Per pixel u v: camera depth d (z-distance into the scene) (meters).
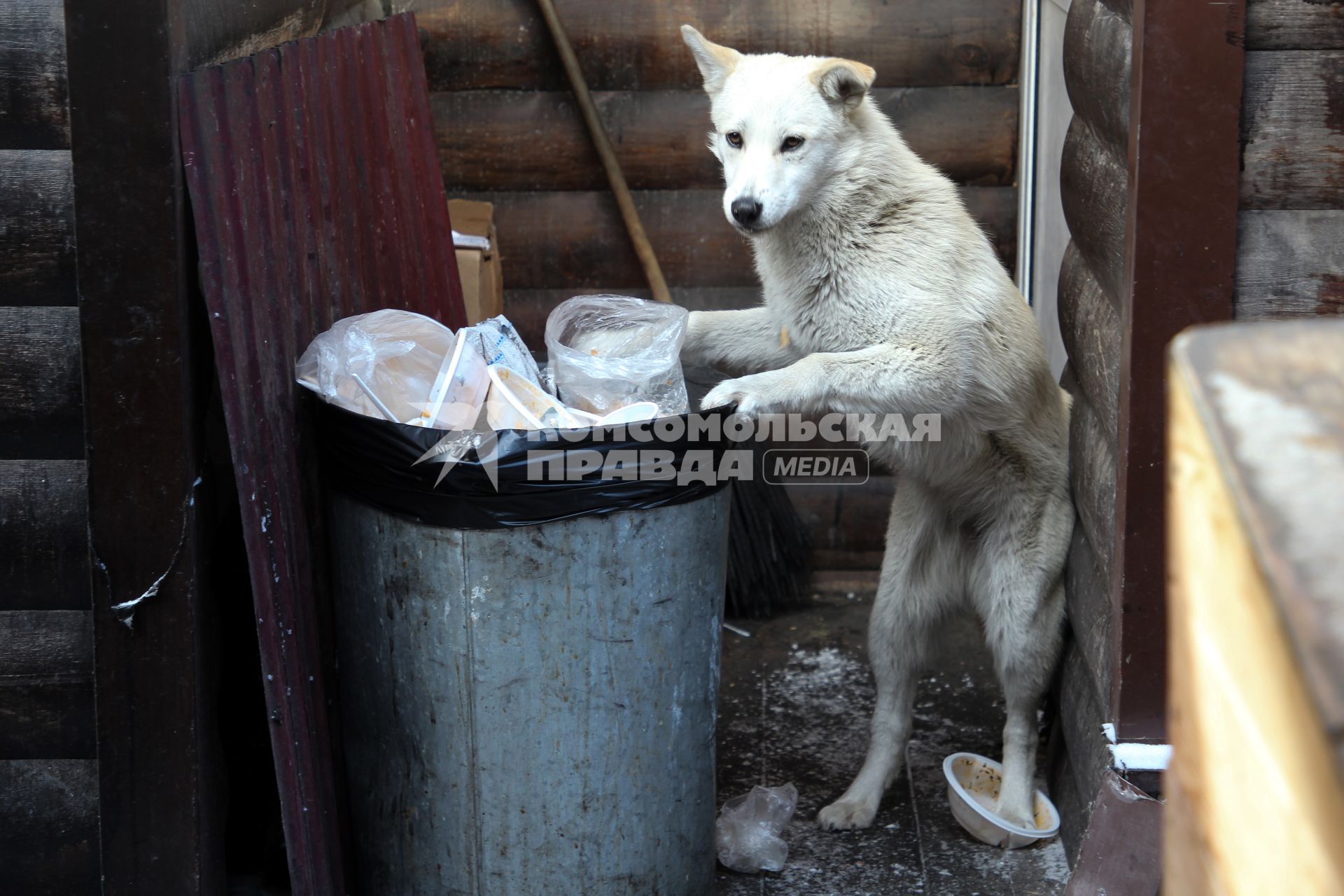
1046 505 2.91
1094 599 2.57
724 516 2.40
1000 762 3.21
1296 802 0.49
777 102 2.77
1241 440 0.55
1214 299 2.08
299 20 2.79
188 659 2.04
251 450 2.04
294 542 2.22
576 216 4.23
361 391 2.27
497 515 2.10
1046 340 3.82
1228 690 0.57
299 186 2.35
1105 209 2.43
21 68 1.87
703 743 2.43
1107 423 2.45
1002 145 4.11
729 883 2.68
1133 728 2.25
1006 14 4.02
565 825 2.28
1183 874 0.68
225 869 2.33
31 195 1.92
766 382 2.51
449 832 2.31
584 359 2.39
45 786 2.16
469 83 4.16
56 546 2.05
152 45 1.84
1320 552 0.49
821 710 3.47
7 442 2.01
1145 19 1.99
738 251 4.23
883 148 2.89
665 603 2.26
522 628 2.17
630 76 4.14
